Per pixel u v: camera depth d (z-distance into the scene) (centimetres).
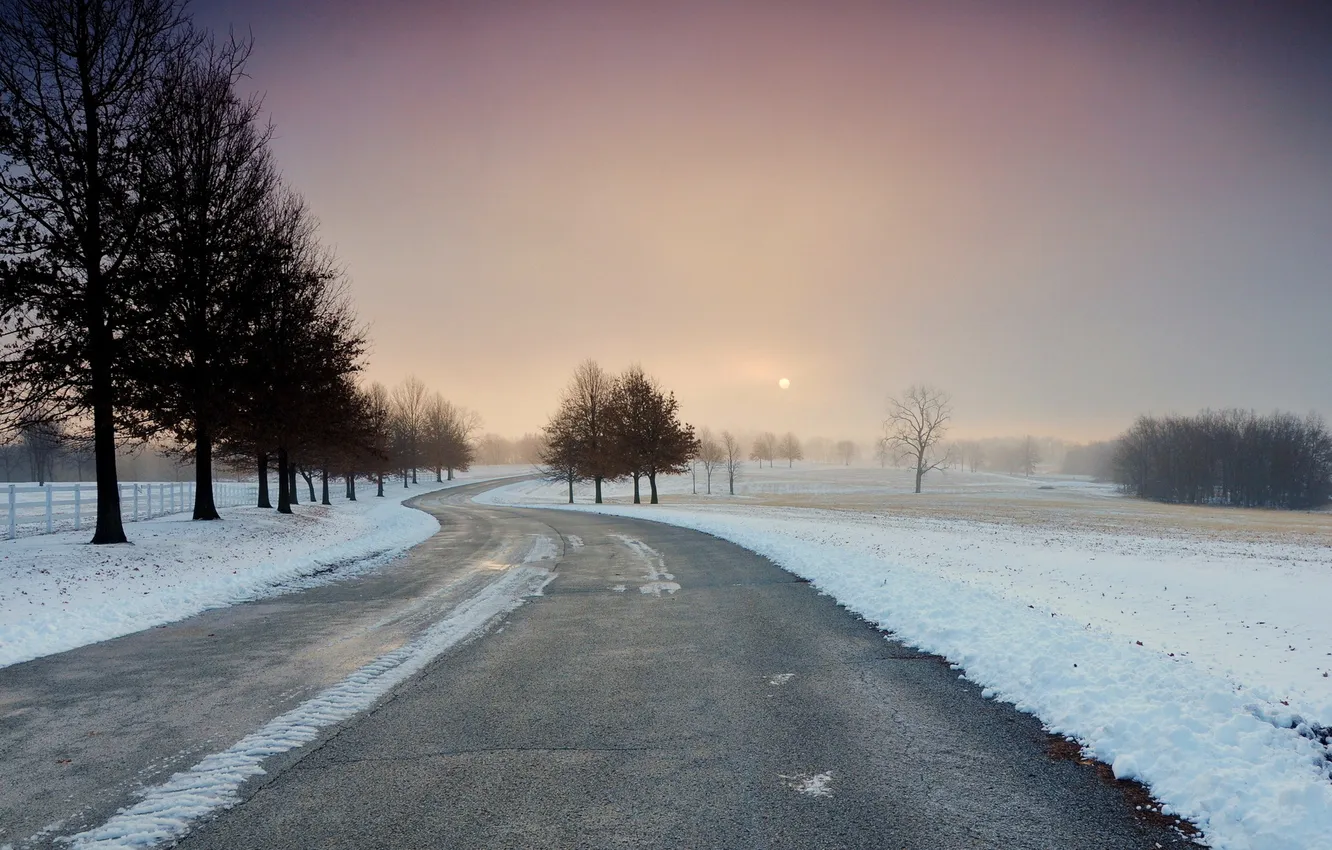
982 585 1112
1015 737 509
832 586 1188
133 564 1323
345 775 446
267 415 2134
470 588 1232
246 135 2073
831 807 399
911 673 681
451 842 360
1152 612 923
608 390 5372
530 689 635
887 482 11350
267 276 1994
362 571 1470
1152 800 407
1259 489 8775
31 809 401
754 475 12694
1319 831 346
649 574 1383
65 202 1493
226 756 479
